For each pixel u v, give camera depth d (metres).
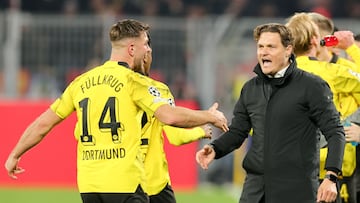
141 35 18.02
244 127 18.75
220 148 18.72
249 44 44.00
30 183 39.47
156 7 50.00
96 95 17.64
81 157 17.75
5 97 42.84
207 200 36.28
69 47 43.09
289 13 52.38
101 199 17.52
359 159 21.16
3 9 49.25
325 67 20.02
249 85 18.53
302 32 19.98
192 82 43.56
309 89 17.91
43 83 43.03
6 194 36.94
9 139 39.84
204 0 51.59
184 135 19.89
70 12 49.75
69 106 18.19
